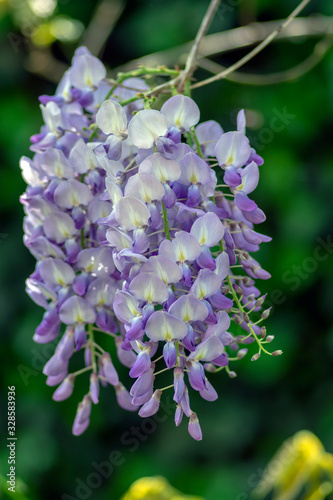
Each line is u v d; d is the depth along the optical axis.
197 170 0.70
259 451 1.63
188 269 0.68
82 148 0.74
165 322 0.67
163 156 0.69
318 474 0.88
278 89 1.63
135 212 0.69
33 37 1.50
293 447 0.88
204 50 1.28
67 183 0.74
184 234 0.68
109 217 0.70
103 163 0.72
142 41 1.62
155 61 1.28
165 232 0.69
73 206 0.74
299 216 1.60
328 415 1.61
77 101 0.78
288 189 1.61
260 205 1.62
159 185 0.69
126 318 0.70
